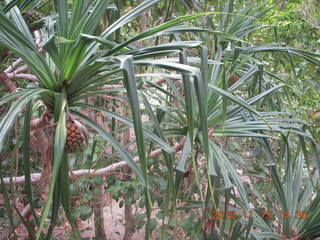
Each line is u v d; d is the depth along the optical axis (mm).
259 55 1921
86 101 1431
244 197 938
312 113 1958
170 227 1492
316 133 1860
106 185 1952
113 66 689
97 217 1856
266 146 1224
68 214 747
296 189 1508
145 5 768
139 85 1115
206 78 726
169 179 885
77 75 691
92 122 743
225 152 1192
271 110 1560
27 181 716
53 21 991
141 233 2438
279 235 1444
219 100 1056
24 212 1114
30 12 1025
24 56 671
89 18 717
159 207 1574
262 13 1448
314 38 2525
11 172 770
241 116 1130
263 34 2061
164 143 776
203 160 1462
